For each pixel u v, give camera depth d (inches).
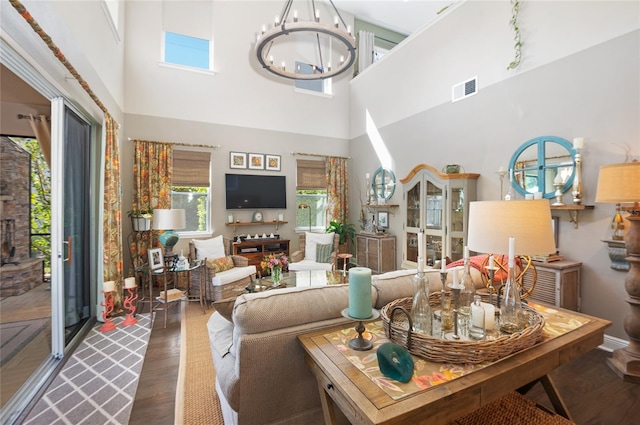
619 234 107.2
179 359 102.0
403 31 290.5
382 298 68.5
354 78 260.2
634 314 95.0
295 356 57.6
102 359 101.8
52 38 88.4
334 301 62.2
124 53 190.1
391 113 219.5
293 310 58.5
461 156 168.9
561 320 60.0
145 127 195.9
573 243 121.0
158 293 177.8
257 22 229.3
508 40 144.9
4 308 122.8
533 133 135.1
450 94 175.2
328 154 256.5
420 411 36.1
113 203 144.8
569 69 122.4
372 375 42.5
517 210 54.6
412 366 42.4
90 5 122.3
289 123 240.8
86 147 133.3
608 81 111.3
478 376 42.2
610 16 110.8
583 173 117.6
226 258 172.4
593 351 109.3
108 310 131.6
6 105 123.1
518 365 44.8
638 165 85.5
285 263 141.0
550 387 68.5
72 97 104.7
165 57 207.3
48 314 124.6
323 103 254.5
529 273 119.7
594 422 73.1
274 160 234.5
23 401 78.3
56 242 99.5
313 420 61.1
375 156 235.1
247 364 54.5
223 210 217.3
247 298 58.7
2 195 122.8
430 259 176.7
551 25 128.3
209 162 211.3
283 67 188.4
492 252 56.2
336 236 205.5
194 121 209.3
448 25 175.8
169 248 143.2
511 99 143.8
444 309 59.2
